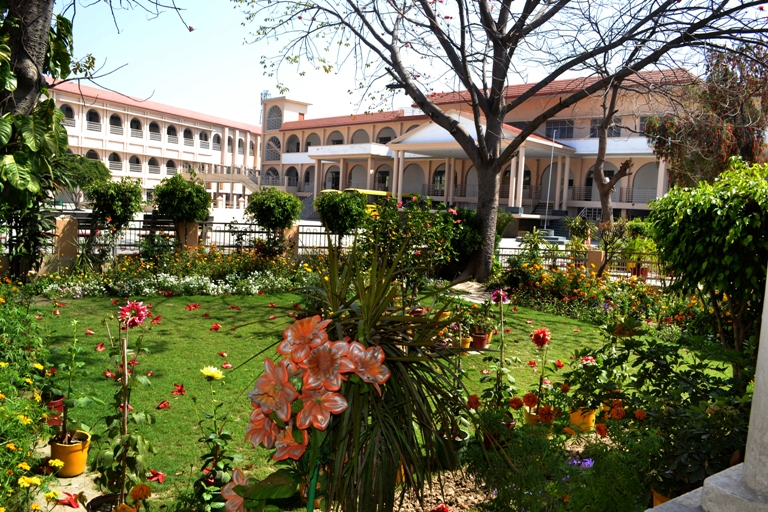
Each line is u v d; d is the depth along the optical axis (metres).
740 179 5.10
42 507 3.04
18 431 3.04
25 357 4.54
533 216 30.70
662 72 11.48
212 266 11.19
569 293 10.70
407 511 3.13
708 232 5.08
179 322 7.89
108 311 8.34
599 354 4.16
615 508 2.53
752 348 3.82
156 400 4.80
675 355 3.72
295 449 1.76
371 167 39.16
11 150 4.41
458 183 39.41
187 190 11.93
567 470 2.71
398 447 1.79
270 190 13.20
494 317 7.86
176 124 47.97
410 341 2.04
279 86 12.60
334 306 2.05
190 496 2.89
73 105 41.53
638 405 3.36
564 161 34.28
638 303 10.02
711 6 9.84
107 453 2.84
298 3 12.12
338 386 1.70
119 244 11.61
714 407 2.88
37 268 9.62
